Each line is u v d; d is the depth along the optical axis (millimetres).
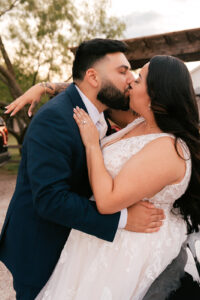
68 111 1254
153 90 1101
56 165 1127
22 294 1275
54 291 1167
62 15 8156
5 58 8453
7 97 9398
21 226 1293
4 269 2537
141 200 1137
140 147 1126
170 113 1106
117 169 1154
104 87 1366
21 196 1324
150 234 1130
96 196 1073
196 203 1215
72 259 1178
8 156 5988
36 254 1263
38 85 1715
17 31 8281
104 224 1079
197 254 1204
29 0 7828
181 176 1088
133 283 1091
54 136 1152
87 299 1100
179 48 4430
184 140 1098
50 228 1265
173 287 1078
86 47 1366
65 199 1081
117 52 1376
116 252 1127
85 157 1253
